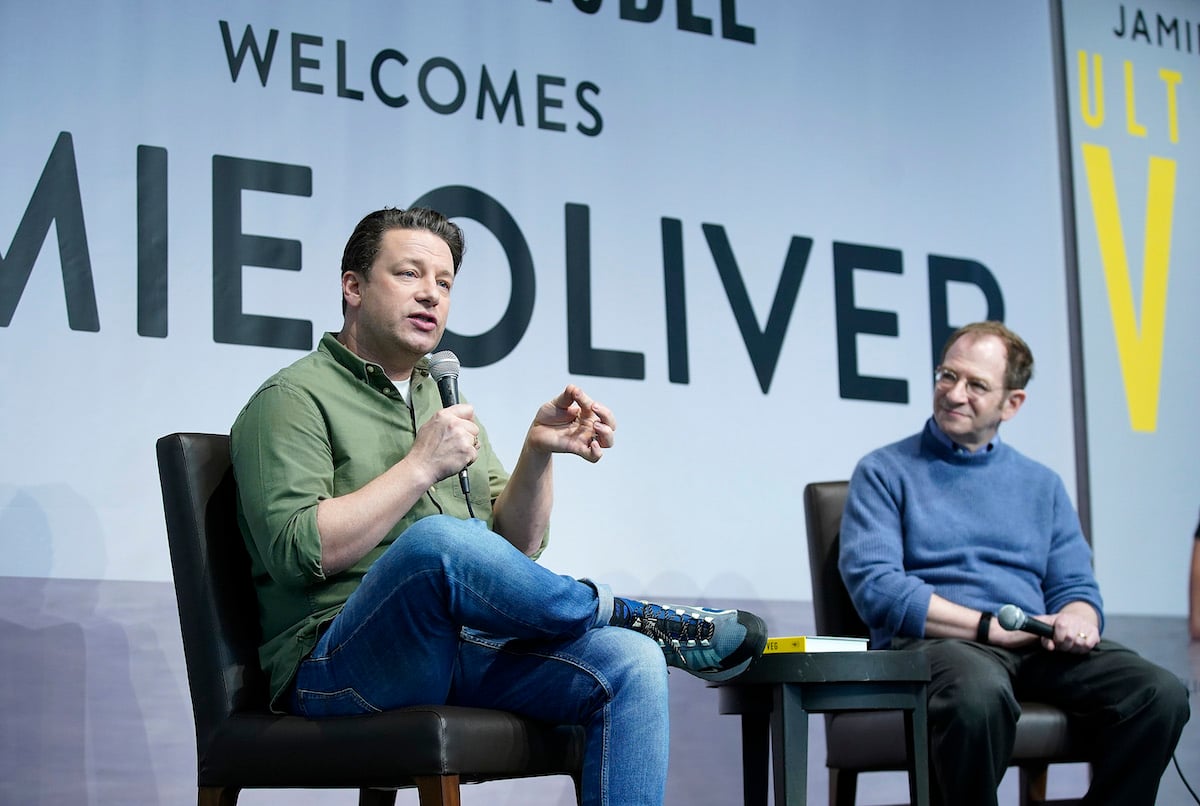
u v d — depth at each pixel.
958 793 2.85
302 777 2.21
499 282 3.74
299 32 3.62
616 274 3.89
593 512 3.75
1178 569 4.44
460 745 2.13
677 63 4.09
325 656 2.25
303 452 2.38
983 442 3.48
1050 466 4.38
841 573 3.34
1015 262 4.45
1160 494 4.47
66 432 3.25
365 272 2.62
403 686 2.21
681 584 3.82
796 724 2.60
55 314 3.27
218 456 2.48
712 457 3.92
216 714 2.32
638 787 2.19
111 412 3.29
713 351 3.98
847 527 3.38
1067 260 4.52
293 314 3.51
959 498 3.40
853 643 2.68
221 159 3.48
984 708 2.82
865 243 4.25
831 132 4.27
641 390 3.86
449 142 3.75
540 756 2.27
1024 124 4.54
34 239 3.28
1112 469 4.42
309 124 3.60
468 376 3.66
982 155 4.46
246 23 3.56
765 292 4.08
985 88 4.51
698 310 3.98
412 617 2.16
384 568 2.17
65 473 3.24
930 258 4.33
